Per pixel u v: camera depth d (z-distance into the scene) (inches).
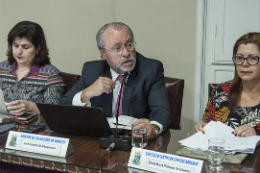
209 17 107.1
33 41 82.5
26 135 48.7
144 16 112.1
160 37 112.0
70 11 119.0
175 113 74.9
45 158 45.1
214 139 42.8
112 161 43.4
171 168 38.8
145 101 68.8
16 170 44.6
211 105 69.8
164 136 56.5
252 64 60.7
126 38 64.5
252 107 64.0
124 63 65.1
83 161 43.6
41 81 83.3
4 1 124.7
